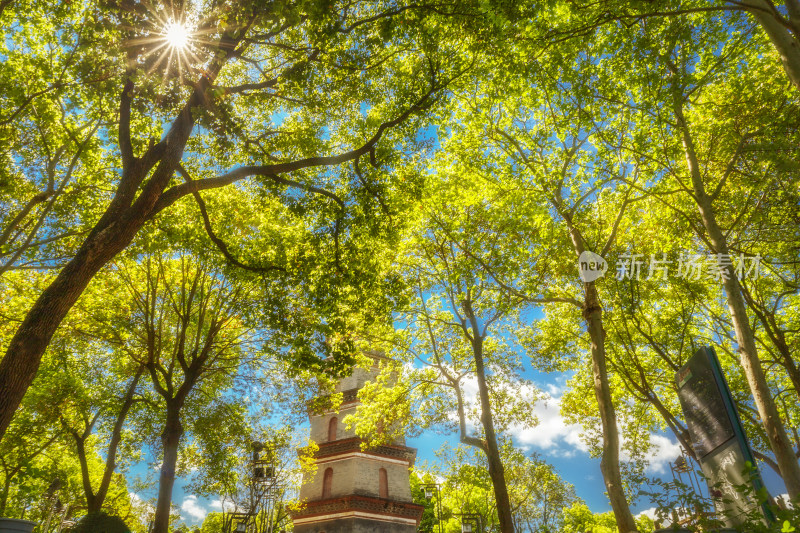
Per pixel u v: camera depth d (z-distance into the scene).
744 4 9.27
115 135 16.83
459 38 14.16
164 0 12.00
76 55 12.21
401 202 17.23
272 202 18.97
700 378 9.54
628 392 23.30
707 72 15.48
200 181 12.41
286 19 11.87
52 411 20.11
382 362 26.06
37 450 23.64
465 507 42.97
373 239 17.41
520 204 17.44
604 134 16.22
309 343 16.58
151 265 22.22
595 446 23.64
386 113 16.25
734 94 16.55
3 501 21.09
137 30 11.77
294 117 18.66
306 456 27.12
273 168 13.68
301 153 17.89
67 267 9.40
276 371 22.86
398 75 16.23
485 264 17.61
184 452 22.83
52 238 15.82
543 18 12.06
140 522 34.81
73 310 20.45
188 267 21.75
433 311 23.27
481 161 18.78
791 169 14.71
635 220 20.78
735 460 8.01
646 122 15.41
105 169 17.89
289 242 18.39
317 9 12.05
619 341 21.94
